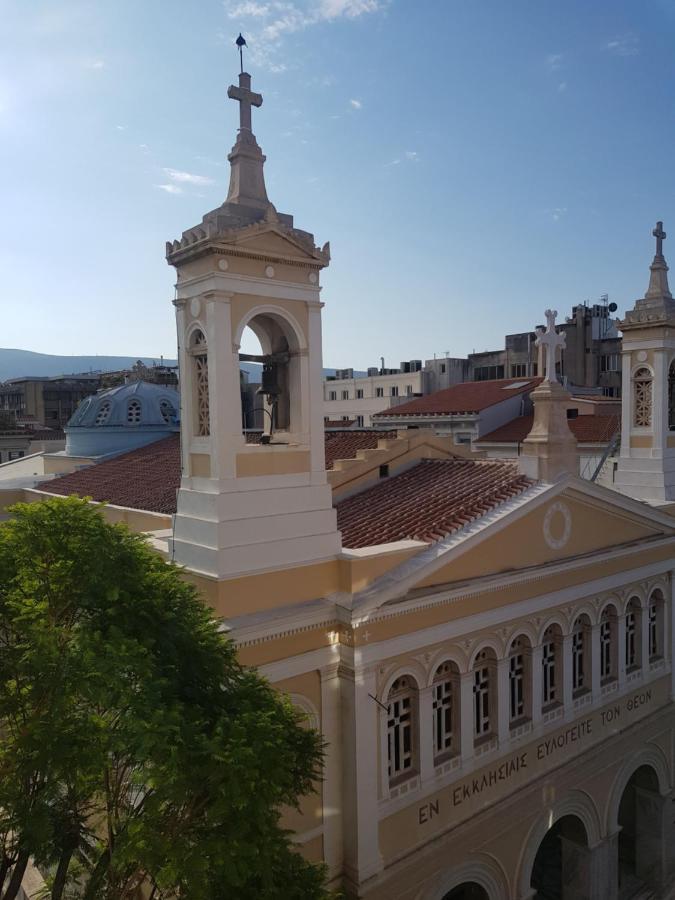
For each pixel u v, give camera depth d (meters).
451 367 71.50
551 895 20.00
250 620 12.06
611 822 18.55
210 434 12.33
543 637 16.75
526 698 16.38
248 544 12.31
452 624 14.36
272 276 12.70
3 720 8.46
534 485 16.30
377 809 13.25
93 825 10.34
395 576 13.46
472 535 14.53
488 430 44.97
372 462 19.91
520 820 15.92
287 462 12.99
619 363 61.53
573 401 44.28
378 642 13.16
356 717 12.91
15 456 61.31
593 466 35.81
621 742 18.56
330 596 13.23
